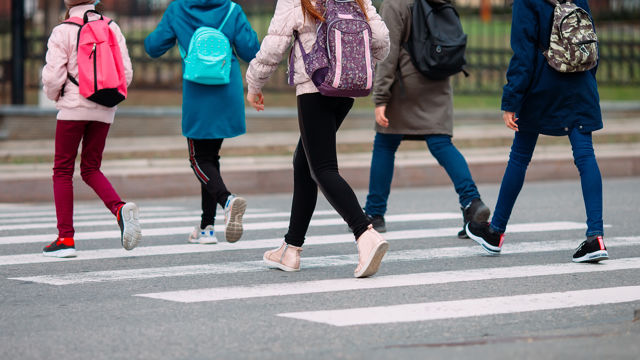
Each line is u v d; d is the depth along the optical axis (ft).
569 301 25.34
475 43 133.18
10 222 46.88
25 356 19.93
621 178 73.00
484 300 25.48
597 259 31.14
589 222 31.09
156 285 28.14
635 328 22.04
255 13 112.68
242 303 25.21
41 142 78.74
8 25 127.85
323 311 24.06
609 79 107.76
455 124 90.68
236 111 35.17
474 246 36.42
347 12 27.30
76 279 29.32
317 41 27.07
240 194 64.85
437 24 38.40
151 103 95.55
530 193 60.80
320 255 34.27
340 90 26.73
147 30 114.73
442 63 37.73
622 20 124.16
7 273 30.55
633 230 41.32
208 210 37.60
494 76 113.60
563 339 20.92
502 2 149.38
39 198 61.72
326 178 28.02
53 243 34.37
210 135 34.60
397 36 38.40
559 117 30.42
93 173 33.24
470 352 19.79
